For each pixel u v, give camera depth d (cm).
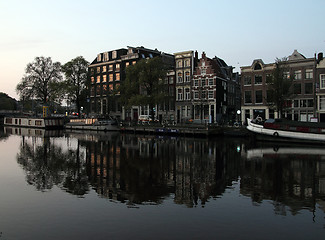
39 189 1442
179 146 3131
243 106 4716
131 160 2253
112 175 1742
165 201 1255
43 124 6625
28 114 10262
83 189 1445
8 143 3466
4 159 2312
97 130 5769
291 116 4256
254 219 1049
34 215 1095
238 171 1848
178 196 1325
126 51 6756
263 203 1224
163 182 1578
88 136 4503
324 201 1252
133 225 998
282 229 966
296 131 3306
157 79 4856
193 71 5338
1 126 7900
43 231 955
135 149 2886
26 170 1888
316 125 3219
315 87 4047
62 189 1442
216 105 5072
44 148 2992
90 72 6456
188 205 1198
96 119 5869
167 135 4616
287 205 1205
